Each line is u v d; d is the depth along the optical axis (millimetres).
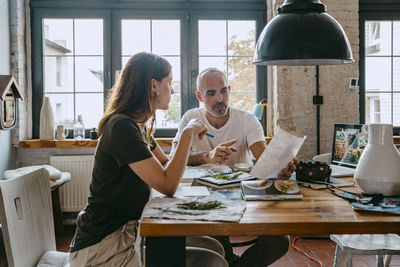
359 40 4105
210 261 1513
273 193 1507
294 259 2971
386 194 1481
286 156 1629
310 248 3191
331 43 1666
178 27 4102
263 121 4180
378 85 4172
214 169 2051
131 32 4070
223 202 1418
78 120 3949
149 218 1231
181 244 1228
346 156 2176
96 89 4094
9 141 3729
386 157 1486
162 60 1613
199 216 1245
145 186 1498
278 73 3916
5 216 1427
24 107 3938
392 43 4168
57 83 4074
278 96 3928
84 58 4062
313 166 1751
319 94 3943
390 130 1504
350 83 3930
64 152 3941
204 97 2398
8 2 3770
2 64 3619
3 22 3643
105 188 1429
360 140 2078
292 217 1248
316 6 1728
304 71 3922
